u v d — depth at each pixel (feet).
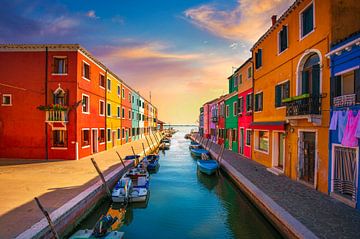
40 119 59.36
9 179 38.99
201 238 25.98
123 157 66.59
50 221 19.88
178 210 34.27
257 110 56.49
